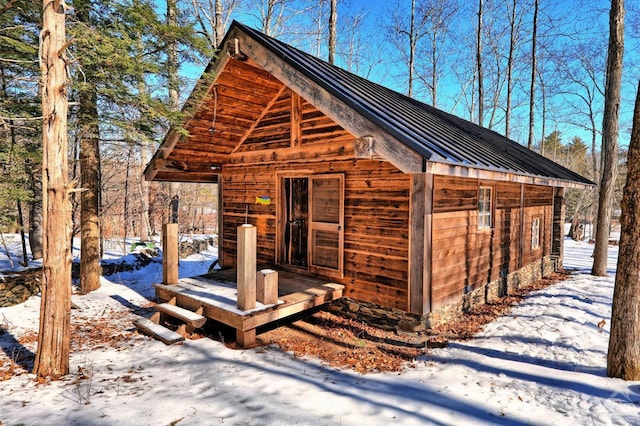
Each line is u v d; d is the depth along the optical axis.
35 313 6.42
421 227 5.20
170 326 5.84
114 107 6.94
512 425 2.99
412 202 5.30
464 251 6.40
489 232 7.32
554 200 11.23
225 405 3.31
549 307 6.71
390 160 4.21
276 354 4.66
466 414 3.17
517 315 6.31
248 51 5.62
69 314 4.05
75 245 12.76
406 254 5.46
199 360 4.43
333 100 4.73
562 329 5.41
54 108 3.77
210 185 26.23
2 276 6.78
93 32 5.09
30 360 4.48
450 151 4.46
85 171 7.73
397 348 4.92
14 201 7.12
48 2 3.72
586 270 11.34
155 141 6.90
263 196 7.71
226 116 7.09
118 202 19.77
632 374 3.65
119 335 5.43
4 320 5.98
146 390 3.61
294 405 3.32
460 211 6.21
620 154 25.28
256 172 7.84
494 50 24.28
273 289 5.12
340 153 6.10
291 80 5.17
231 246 8.47
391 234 5.64
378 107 5.02
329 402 3.38
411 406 3.30
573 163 31.41
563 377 3.81
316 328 5.73
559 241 11.20
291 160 6.96
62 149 3.87
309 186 6.87
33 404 3.30
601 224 10.03
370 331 5.61
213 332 5.61
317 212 6.77
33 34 6.09
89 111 6.77
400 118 5.04
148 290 8.23
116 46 5.44
